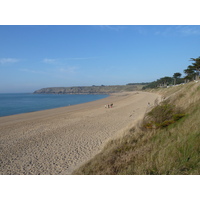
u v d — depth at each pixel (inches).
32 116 977.5
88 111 1034.1
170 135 239.5
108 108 1124.5
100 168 205.5
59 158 297.3
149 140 256.1
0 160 307.1
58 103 2289.6
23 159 305.0
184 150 182.7
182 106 345.4
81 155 303.7
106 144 303.1
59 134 474.0
